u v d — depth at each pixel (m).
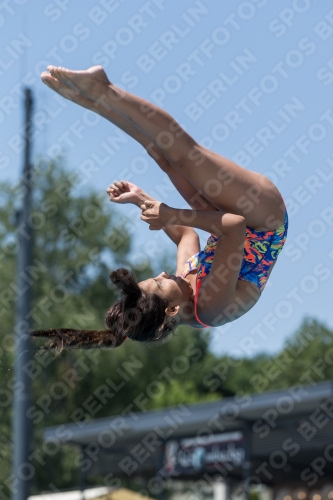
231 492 58.47
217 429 44.22
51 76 13.39
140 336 13.16
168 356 68.50
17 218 31.58
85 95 13.16
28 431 28.50
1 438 46.56
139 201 14.87
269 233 13.85
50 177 58.75
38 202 58.69
